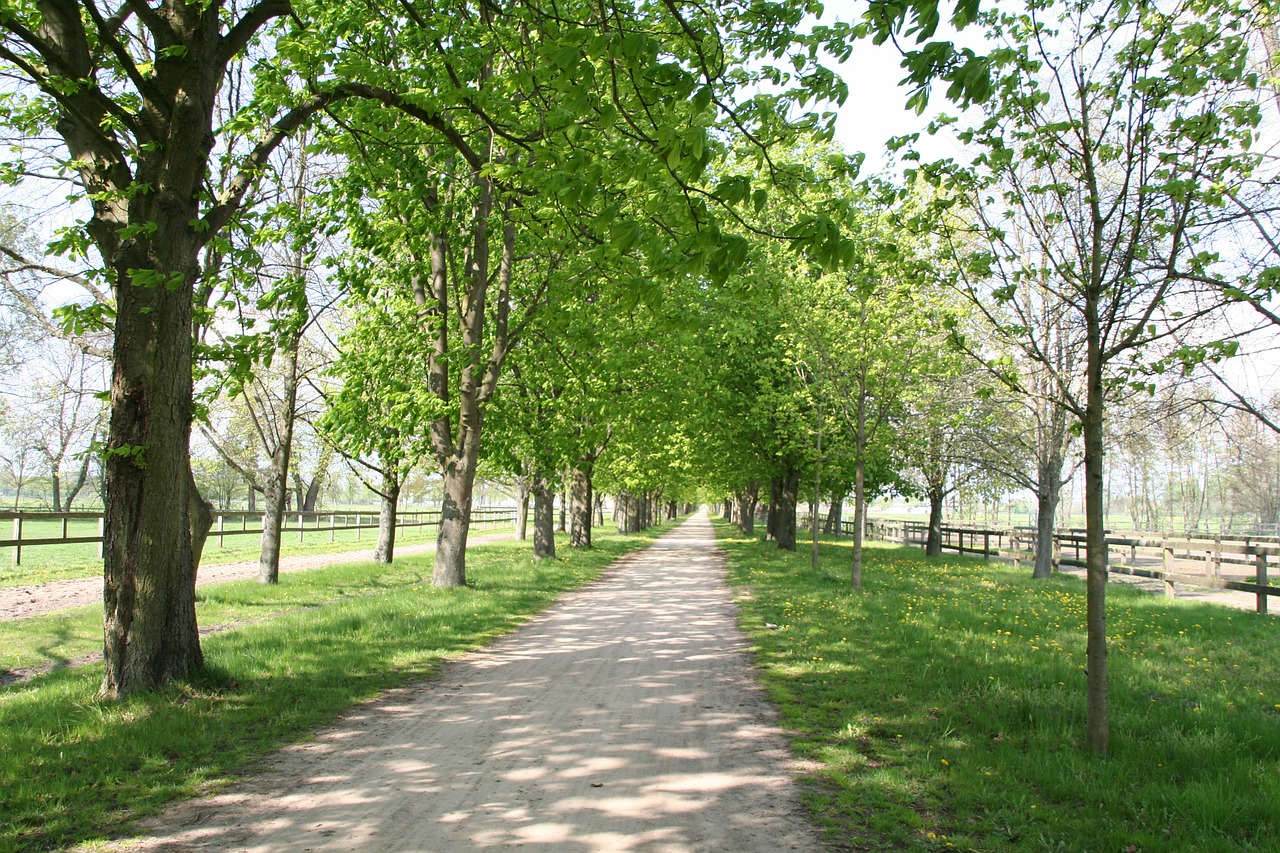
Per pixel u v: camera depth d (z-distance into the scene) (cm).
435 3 857
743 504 4562
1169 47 528
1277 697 721
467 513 1551
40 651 930
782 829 436
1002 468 2130
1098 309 615
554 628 1145
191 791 488
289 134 788
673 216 452
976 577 1941
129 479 697
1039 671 805
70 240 738
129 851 402
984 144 616
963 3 337
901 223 670
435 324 1533
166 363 705
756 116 617
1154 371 588
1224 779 495
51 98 781
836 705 702
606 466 2798
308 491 3956
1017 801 473
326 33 877
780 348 2181
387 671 838
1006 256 630
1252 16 552
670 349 1900
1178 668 854
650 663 896
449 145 980
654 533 4922
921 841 420
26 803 459
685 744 590
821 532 4656
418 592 1426
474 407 1562
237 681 746
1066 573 2125
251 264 805
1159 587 1898
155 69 709
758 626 1164
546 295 1644
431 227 1136
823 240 417
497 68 1197
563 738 604
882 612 1250
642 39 366
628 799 479
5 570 1730
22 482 2981
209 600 1314
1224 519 5588
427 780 510
